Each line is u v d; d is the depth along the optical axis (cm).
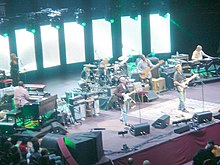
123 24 2769
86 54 2781
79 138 1513
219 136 1816
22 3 2391
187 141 1716
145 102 2114
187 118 1848
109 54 2788
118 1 2427
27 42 2573
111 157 1541
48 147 1542
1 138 1498
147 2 2523
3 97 1991
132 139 1686
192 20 2838
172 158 1669
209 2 2819
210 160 1416
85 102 1925
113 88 2052
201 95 2180
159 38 2830
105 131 1775
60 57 2727
